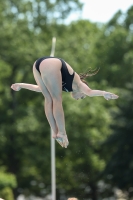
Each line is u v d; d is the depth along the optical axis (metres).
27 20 139.62
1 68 127.94
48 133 132.38
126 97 126.81
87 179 142.38
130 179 120.00
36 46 134.50
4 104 135.00
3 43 133.88
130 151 123.69
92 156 138.88
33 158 130.50
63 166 140.75
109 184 134.62
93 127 137.50
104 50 154.38
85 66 145.38
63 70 28.06
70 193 147.00
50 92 28.25
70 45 143.00
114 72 150.12
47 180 140.38
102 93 28.38
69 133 133.50
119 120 124.50
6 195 111.25
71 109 132.50
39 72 28.25
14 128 130.12
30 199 152.00
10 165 137.38
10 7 143.62
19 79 143.62
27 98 140.88
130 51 150.62
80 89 28.84
